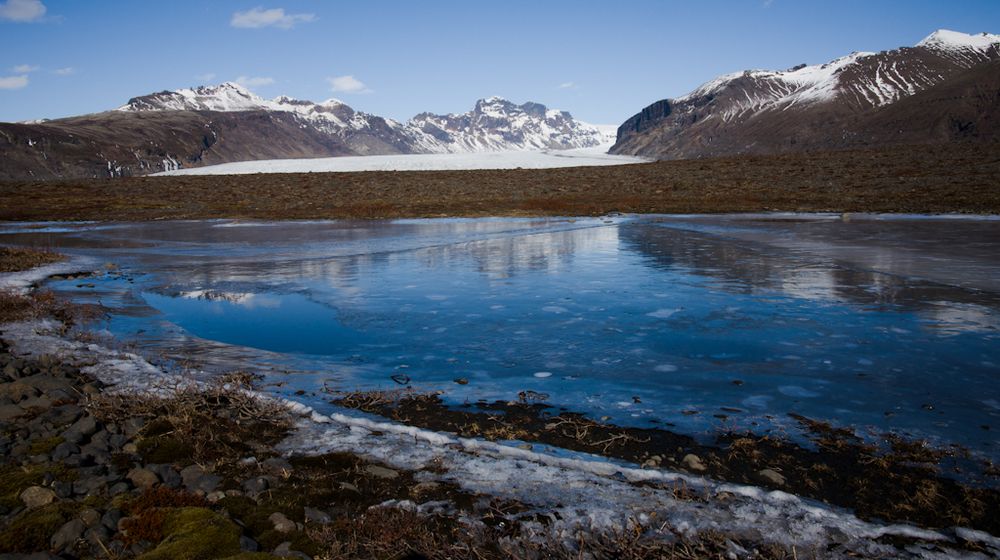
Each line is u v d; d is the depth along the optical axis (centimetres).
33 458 417
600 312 848
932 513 356
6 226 2470
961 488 382
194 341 747
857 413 496
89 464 417
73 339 755
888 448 436
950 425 470
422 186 3988
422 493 383
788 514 352
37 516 342
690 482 389
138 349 715
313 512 355
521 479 398
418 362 655
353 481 399
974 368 591
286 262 1371
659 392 554
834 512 356
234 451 442
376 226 2238
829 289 958
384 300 956
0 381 581
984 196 2591
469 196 3431
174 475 399
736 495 374
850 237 1611
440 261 1345
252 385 588
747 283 1022
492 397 551
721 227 1969
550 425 484
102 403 520
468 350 693
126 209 3088
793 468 412
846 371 592
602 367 625
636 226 2073
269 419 500
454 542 331
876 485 388
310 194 3606
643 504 365
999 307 822
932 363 608
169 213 2888
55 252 1606
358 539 333
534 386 577
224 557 305
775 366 613
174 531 327
